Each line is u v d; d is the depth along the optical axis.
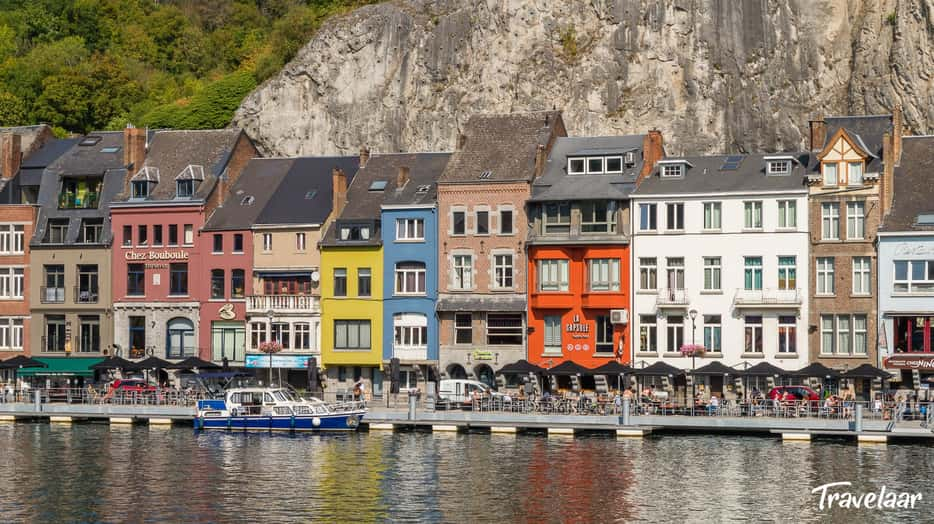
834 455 67.69
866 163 83.81
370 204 93.69
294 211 94.56
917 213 82.62
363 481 62.19
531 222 89.56
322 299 92.69
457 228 90.88
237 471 65.06
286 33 130.00
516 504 57.06
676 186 87.25
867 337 82.44
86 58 142.12
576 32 117.81
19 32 146.88
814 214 84.00
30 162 101.94
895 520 54.16
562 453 69.25
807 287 83.88
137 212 96.94
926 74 108.75
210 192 96.19
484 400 80.81
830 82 113.81
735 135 113.56
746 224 85.25
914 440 71.25
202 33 151.75
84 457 69.62
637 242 87.25
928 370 80.19
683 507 56.34
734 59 114.50
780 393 79.81
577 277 88.25
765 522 53.91
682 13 115.69
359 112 118.88
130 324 96.88
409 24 119.56
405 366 91.25
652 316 86.69
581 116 115.75
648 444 72.06
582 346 88.00
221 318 94.62
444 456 68.81
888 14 112.25
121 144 102.31
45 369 95.38
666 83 115.19
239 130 100.62
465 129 94.56
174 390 86.81
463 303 90.25
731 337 85.12
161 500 58.34
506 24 118.38
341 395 89.12
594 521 54.09
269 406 79.19
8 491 60.53
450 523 53.78
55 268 98.12
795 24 114.62
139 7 153.00
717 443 72.06
